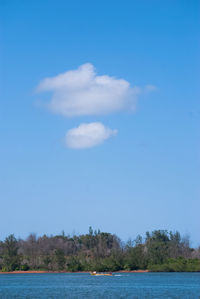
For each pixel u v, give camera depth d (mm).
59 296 114188
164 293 120188
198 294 117812
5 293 121750
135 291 125062
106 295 116000
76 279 172750
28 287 138625
